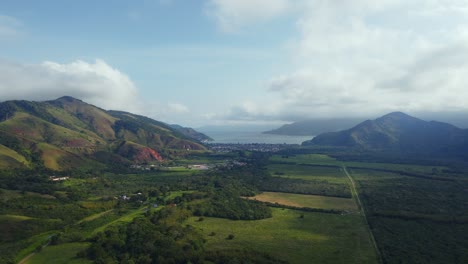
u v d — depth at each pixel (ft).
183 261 382.83
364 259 408.87
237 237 481.87
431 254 415.03
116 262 386.73
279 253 424.46
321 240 472.85
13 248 421.59
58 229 500.33
